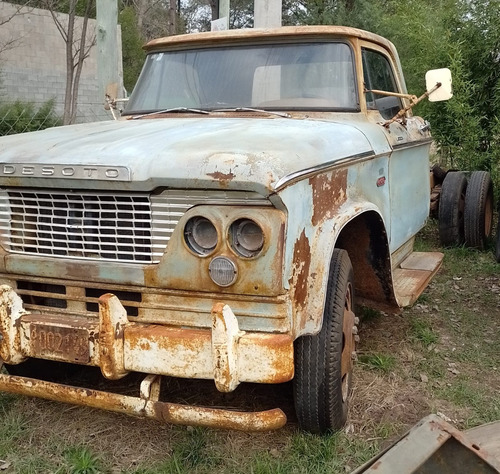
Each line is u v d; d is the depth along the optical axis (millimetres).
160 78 4105
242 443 3004
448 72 3812
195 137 2680
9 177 2693
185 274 2459
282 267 2375
